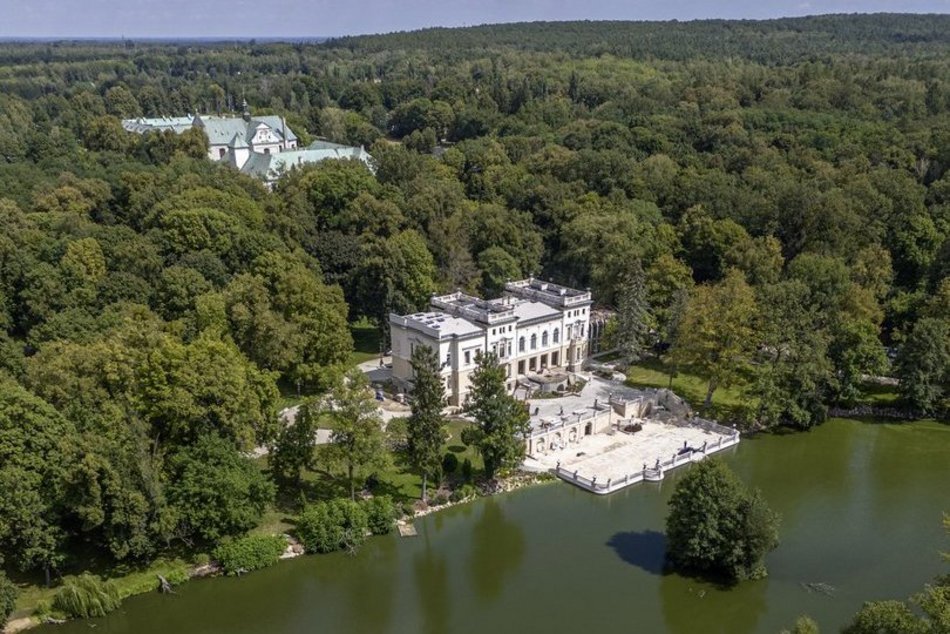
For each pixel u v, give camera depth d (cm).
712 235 17275
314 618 8444
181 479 8962
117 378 9838
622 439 12506
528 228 18700
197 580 8881
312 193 18675
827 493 11050
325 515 9512
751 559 8831
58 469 8431
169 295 13550
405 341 13488
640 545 9700
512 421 10700
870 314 14538
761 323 13662
